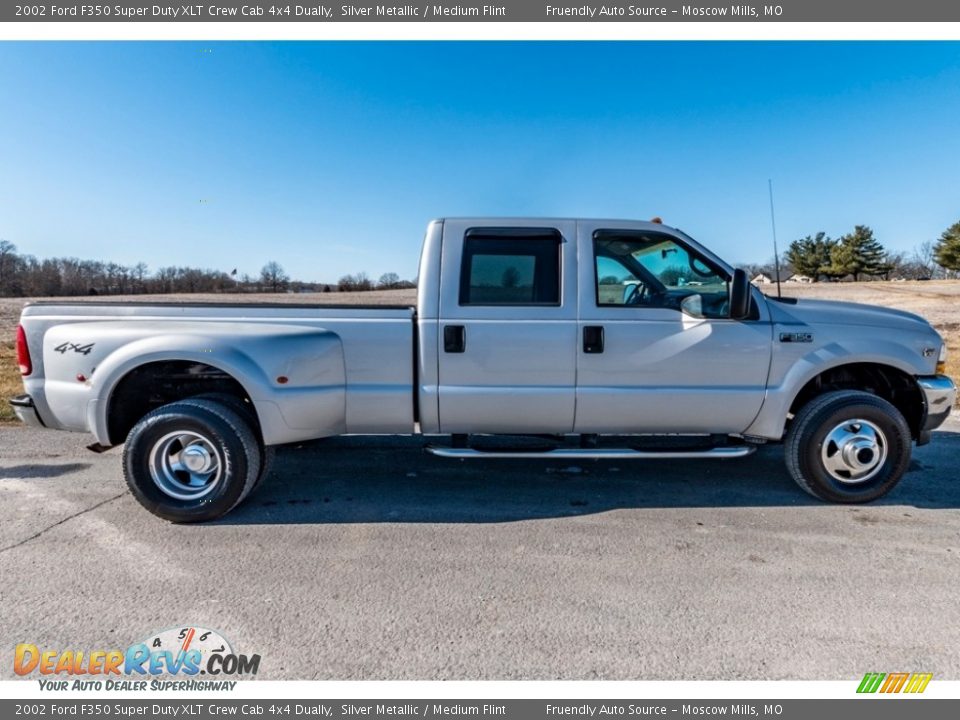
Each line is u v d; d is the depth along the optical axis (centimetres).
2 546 318
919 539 330
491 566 299
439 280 369
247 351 347
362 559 306
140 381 380
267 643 235
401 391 370
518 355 366
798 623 248
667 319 368
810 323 373
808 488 383
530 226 374
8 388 768
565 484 427
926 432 387
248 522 355
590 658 227
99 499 389
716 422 379
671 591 274
